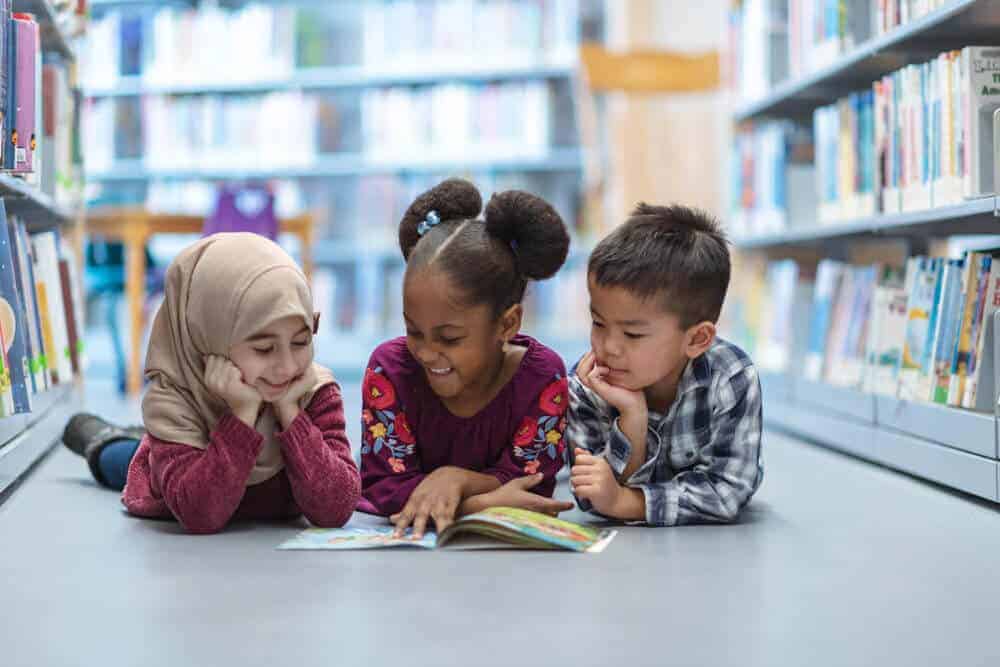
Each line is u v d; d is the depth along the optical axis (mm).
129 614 1224
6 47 1938
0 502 1944
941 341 2246
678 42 5680
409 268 1563
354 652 1088
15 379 1968
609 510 1701
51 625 1184
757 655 1089
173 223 4391
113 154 5895
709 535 1668
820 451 2766
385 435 1741
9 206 2670
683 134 5363
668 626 1183
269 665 1053
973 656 1093
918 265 2443
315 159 5898
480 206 1699
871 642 1135
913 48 2588
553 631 1160
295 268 1609
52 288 2736
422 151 5820
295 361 1581
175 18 5883
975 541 1647
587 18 5980
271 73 5883
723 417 1750
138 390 4297
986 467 1949
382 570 1421
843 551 1568
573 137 5848
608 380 1715
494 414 1732
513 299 1626
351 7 6094
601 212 5254
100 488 2104
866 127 2803
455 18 5801
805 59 3262
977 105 2111
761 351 3721
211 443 1608
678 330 1642
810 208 3572
